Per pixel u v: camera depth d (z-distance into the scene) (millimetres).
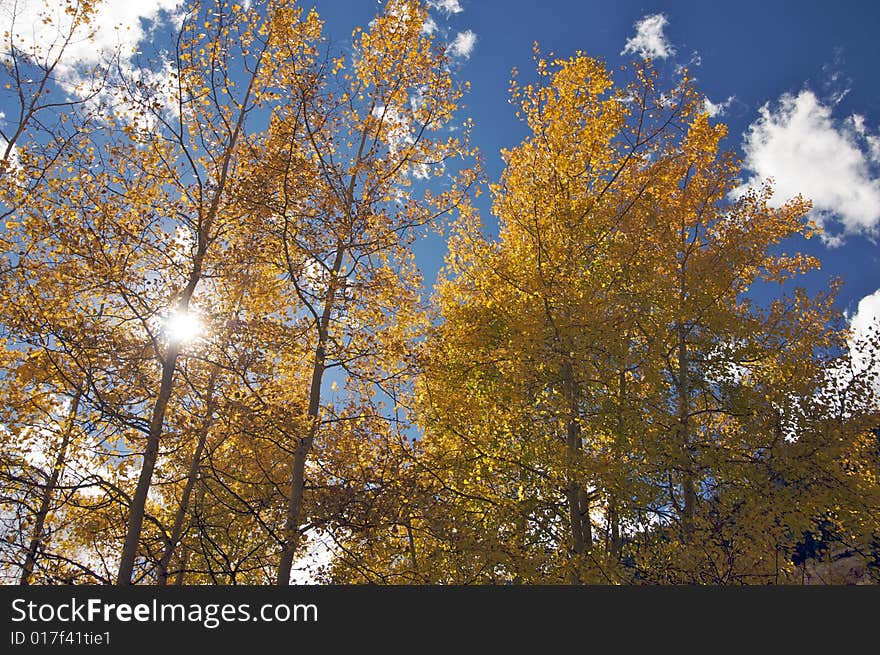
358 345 7562
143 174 7074
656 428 7621
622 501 7453
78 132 6973
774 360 8781
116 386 6586
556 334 7980
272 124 7891
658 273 9406
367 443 7402
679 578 6820
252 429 6820
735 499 7297
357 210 7703
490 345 9305
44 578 5898
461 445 8523
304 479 7188
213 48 7363
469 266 10227
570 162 9484
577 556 6934
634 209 9562
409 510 6961
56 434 6215
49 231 6516
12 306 6277
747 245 9445
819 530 7426
